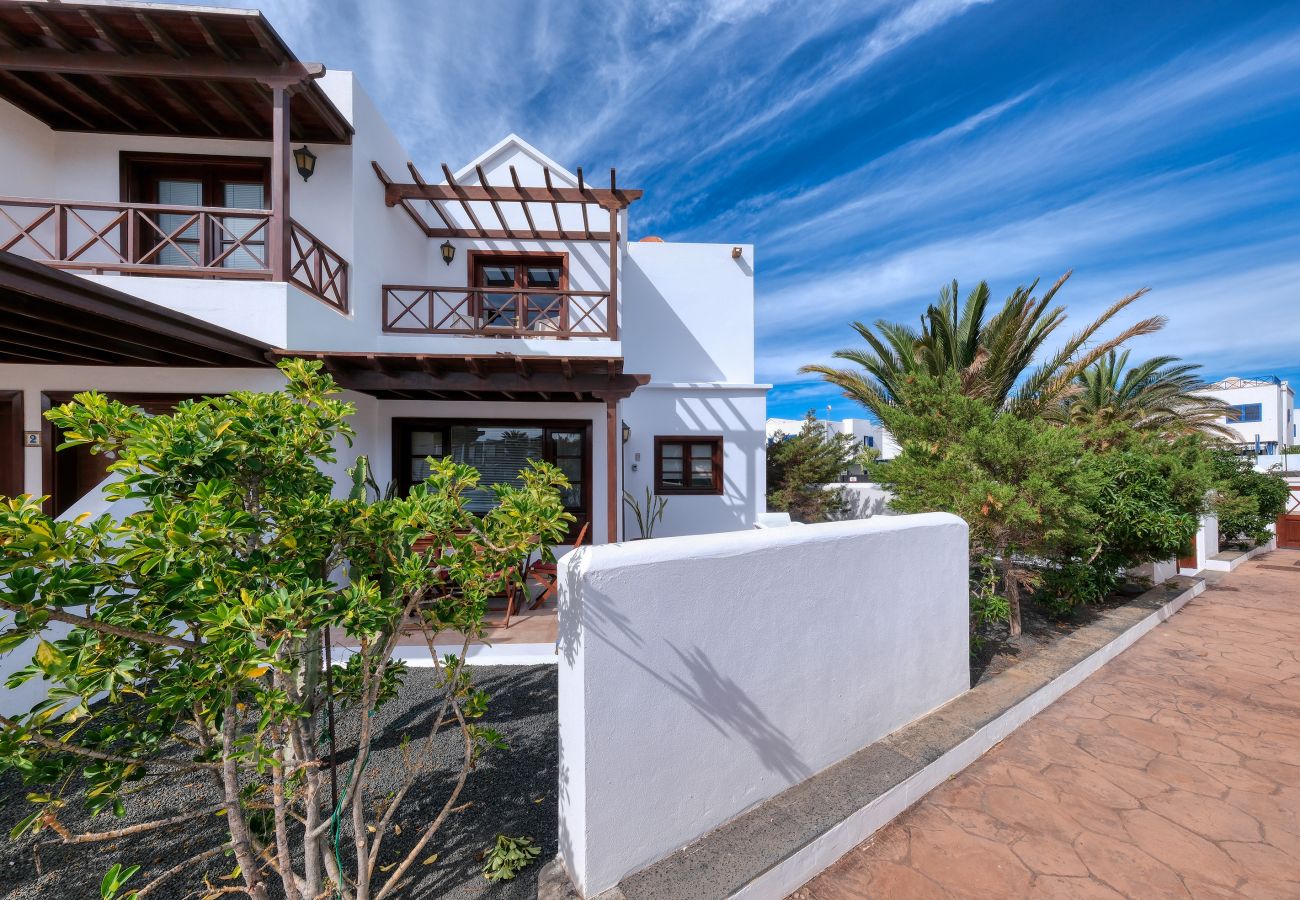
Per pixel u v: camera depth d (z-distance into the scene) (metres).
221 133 6.68
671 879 2.07
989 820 2.68
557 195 7.71
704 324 10.97
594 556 2.05
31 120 6.36
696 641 2.29
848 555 2.96
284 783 1.96
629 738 2.07
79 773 2.93
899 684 3.29
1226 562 9.31
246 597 1.49
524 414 7.78
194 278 5.50
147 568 1.45
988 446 4.80
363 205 7.12
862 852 2.46
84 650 1.49
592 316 9.09
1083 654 4.61
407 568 1.84
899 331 11.79
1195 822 2.66
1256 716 3.81
